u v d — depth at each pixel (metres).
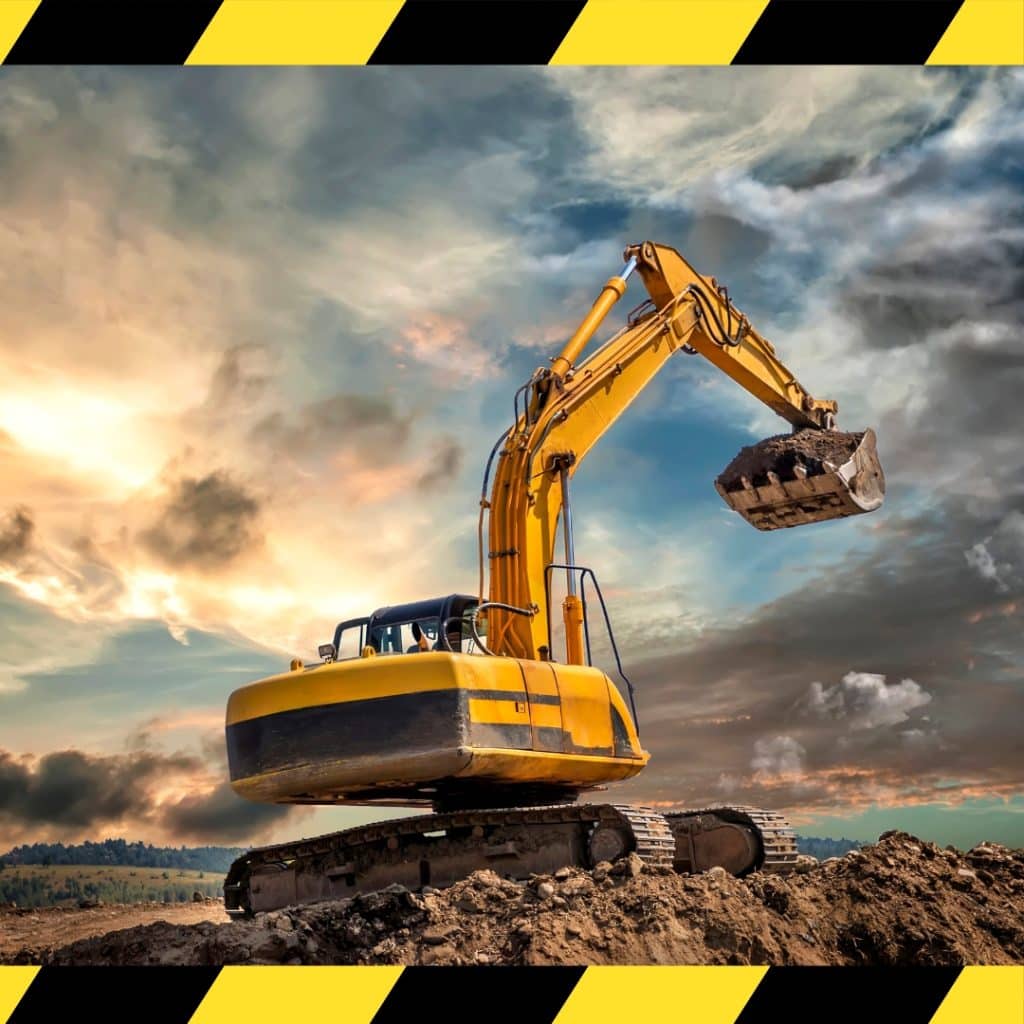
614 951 10.62
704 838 15.01
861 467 19.80
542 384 15.94
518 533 15.14
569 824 13.00
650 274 18.53
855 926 11.87
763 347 20.91
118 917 17.42
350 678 13.34
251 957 10.54
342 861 13.96
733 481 20.03
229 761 14.18
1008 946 12.01
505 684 13.51
